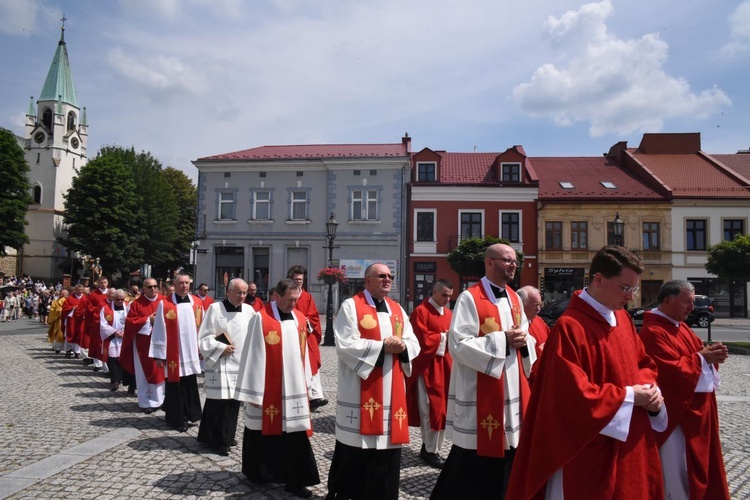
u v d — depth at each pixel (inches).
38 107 2298.2
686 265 1274.6
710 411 153.6
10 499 185.2
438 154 1317.7
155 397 321.7
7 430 278.5
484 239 1120.2
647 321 167.3
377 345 176.1
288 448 197.6
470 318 173.9
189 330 294.8
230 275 1368.1
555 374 107.0
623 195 1296.8
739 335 839.1
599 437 104.7
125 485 200.4
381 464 177.5
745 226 1277.1
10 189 1673.2
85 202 1734.7
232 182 1373.0
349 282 1309.1
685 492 149.9
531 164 1469.0
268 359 202.4
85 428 285.0
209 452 245.0
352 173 1328.7
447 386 236.2
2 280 1246.3
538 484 106.3
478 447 163.3
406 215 1312.7
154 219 1884.8
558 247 1290.6
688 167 1412.4
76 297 579.5
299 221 1336.1
